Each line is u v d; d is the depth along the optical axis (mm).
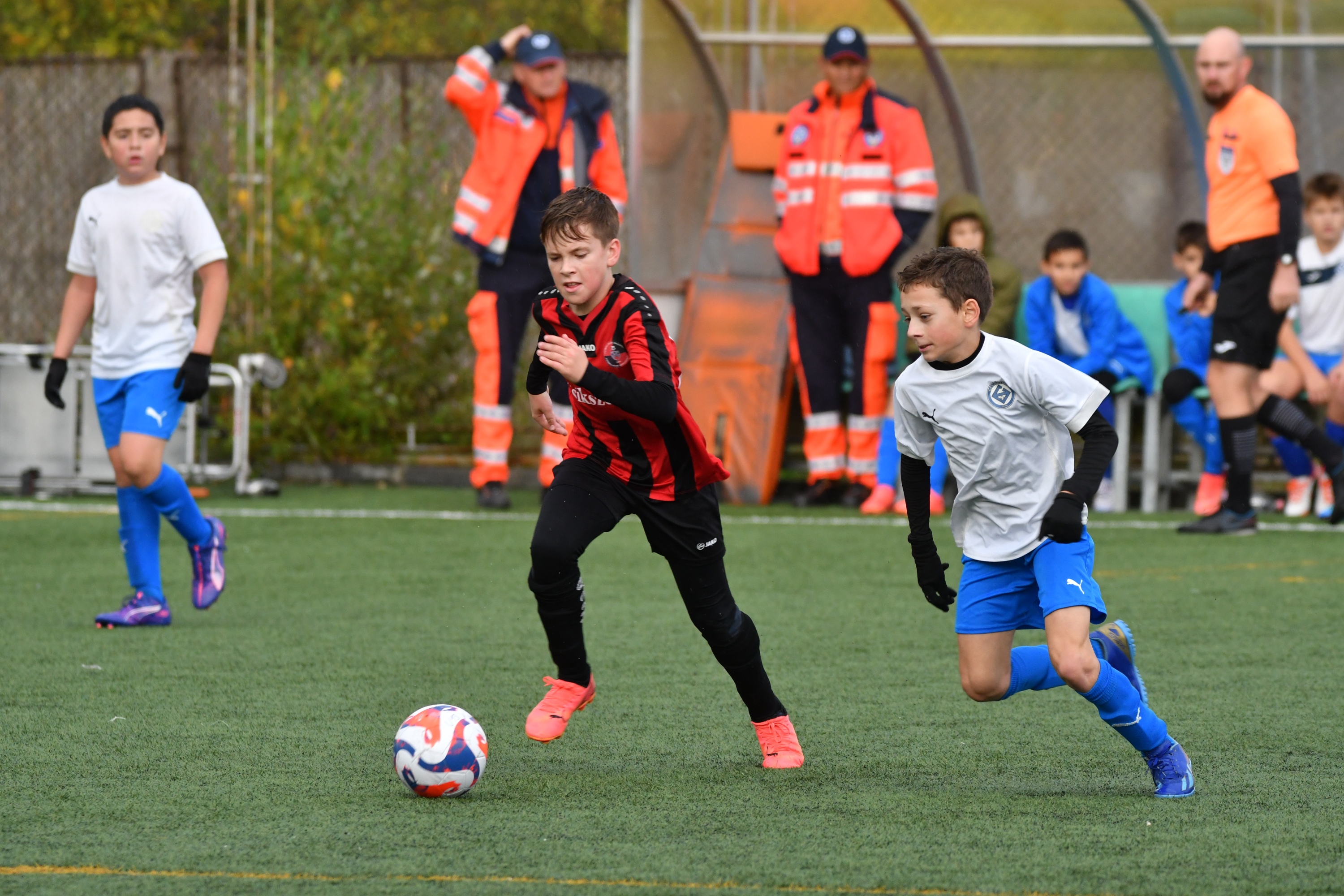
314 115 42906
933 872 11383
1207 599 24516
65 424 40125
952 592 14570
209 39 58406
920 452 14398
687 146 41031
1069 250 36625
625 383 13547
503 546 31031
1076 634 13289
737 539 31781
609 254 14281
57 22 59062
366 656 20234
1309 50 40188
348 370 42594
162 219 22203
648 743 15766
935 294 13594
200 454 43812
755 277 39562
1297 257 30656
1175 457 42062
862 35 36500
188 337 22578
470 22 60719
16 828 12523
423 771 13320
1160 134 41469
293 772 14398
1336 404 34438
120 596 25125
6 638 21328
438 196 43375
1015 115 42000
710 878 11234
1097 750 15477
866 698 17891
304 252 42625
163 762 14711
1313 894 10891
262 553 29984
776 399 38625
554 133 36250
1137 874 11328
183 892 10930
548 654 20438
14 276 47406
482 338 36844
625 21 62594
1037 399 13531
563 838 12289
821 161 36781
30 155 47281
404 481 43656
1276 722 16578
